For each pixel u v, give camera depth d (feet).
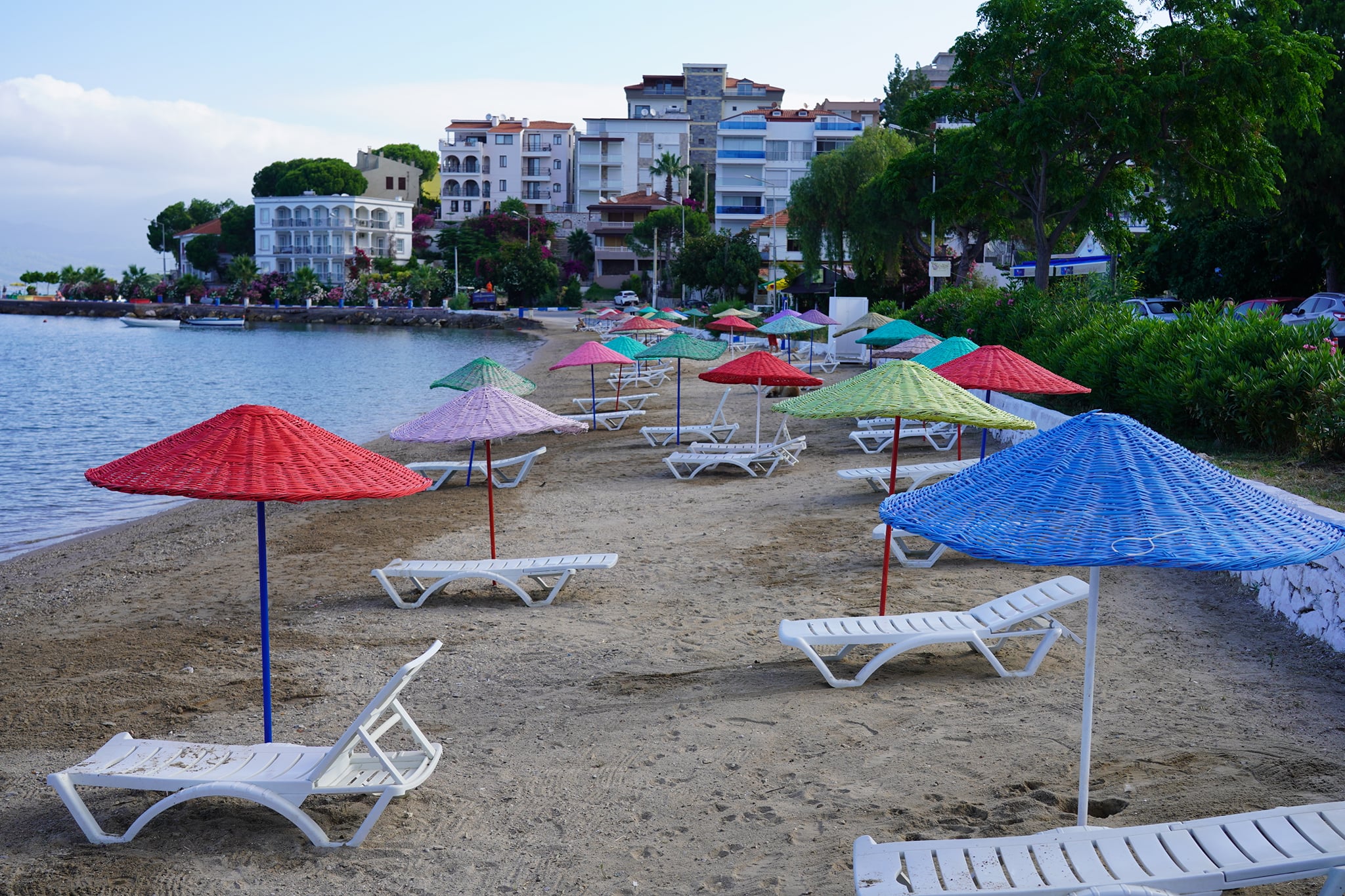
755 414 75.15
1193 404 41.63
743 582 29.14
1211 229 112.88
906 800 15.38
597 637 24.71
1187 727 17.56
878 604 26.13
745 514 38.81
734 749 17.66
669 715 19.39
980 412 22.91
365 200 384.88
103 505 54.44
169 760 15.46
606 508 41.93
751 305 261.24
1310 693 18.80
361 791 14.78
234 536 40.96
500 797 16.30
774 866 13.74
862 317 102.94
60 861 14.48
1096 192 85.20
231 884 13.82
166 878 13.97
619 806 15.81
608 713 19.74
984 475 12.19
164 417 99.50
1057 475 11.51
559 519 40.34
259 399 117.50
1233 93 76.38
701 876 13.66
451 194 413.39
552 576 31.17
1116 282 77.10
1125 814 14.39
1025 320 71.92
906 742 17.54
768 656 22.75
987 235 158.10
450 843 14.85
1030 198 90.02
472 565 28.45
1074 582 22.13
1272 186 82.28
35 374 148.77
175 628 27.37
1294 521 11.01
